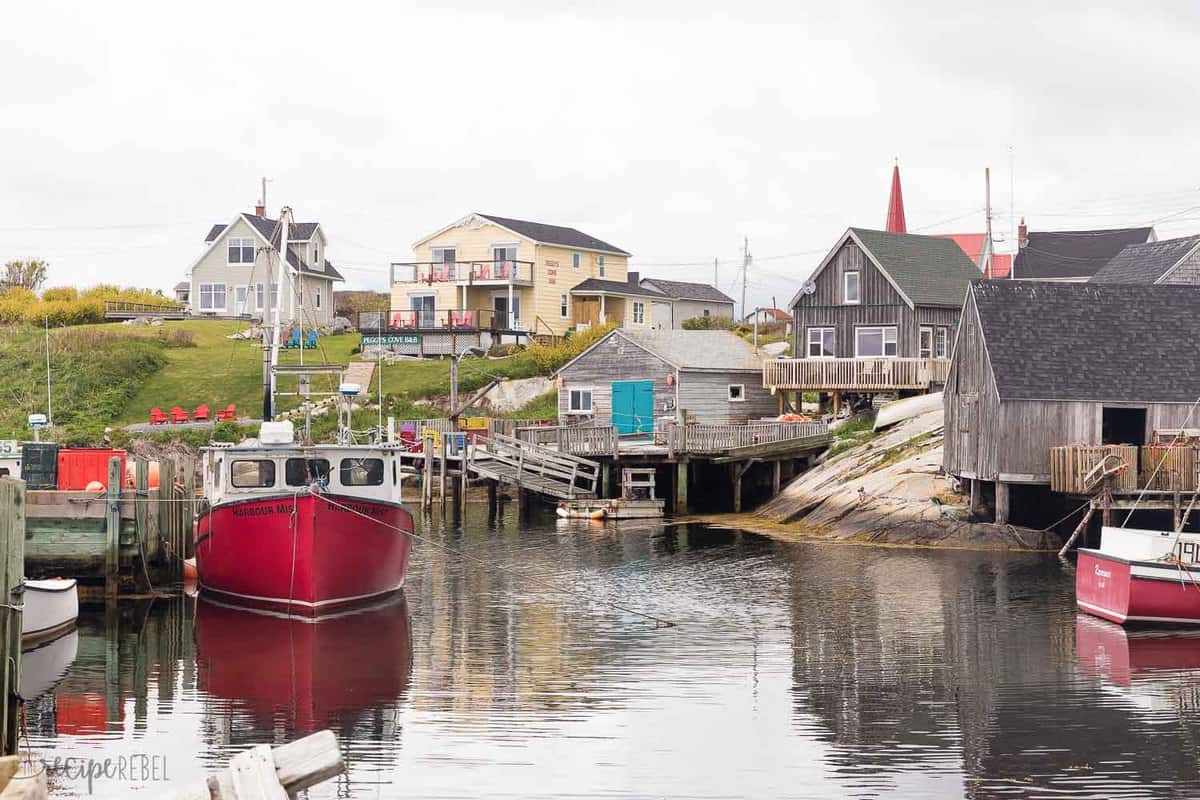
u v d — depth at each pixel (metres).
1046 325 37.00
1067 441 35.50
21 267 94.31
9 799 11.07
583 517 45.88
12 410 58.84
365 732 18.38
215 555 28.89
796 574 32.34
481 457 49.66
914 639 24.44
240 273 77.75
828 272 53.66
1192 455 33.47
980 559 34.50
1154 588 25.08
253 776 10.26
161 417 56.00
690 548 37.50
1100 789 15.86
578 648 23.83
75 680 21.69
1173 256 53.75
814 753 17.25
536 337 69.31
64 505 29.72
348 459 28.94
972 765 16.72
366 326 70.81
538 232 75.38
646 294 80.75
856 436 46.81
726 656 23.06
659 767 16.73
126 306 77.62
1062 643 23.98
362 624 26.39
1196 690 20.45
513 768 16.67
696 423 51.66
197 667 22.58
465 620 26.70
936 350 52.53
